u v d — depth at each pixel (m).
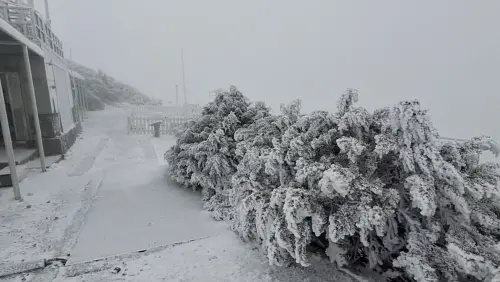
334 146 3.25
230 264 3.40
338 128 3.16
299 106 3.96
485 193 2.64
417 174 2.73
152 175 6.89
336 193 2.80
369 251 3.06
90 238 4.02
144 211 4.95
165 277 3.16
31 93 6.89
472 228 2.68
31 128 8.77
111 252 3.66
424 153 2.67
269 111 5.75
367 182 2.74
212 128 5.77
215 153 5.28
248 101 6.22
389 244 2.93
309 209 2.70
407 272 2.60
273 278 3.15
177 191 5.92
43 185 6.25
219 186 5.23
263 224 3.02
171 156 6.30
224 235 4.10
